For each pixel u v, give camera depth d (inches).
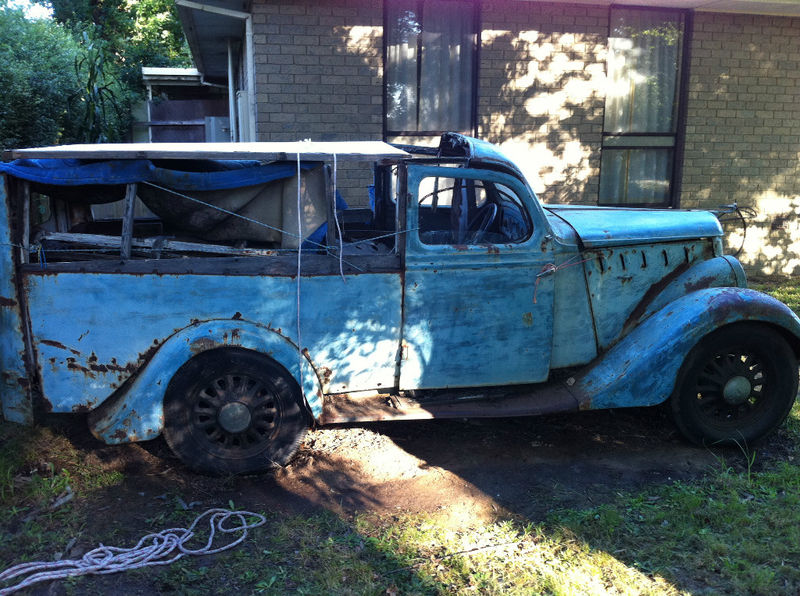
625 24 333.4
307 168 145.0
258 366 143.6
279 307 143.8
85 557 114.1
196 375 141.0
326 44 292.7
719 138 350.0
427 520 130.1
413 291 149.0
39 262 136.2
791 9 329.1
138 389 137.7
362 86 299.0
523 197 153.7
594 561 116.3
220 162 156.3
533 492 142.7
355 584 109.7
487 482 147.0
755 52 345.7
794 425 177.2
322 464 153.3
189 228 149.9
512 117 319.0
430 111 316.8
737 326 159.3
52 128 317.1
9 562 113.5
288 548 120.4
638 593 107.7
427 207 166.7
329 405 150.9
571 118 325.4
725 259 173.5
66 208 169.3
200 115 482.3
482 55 311.1
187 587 108.5
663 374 156.8
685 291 170.6
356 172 303.3
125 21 761.6
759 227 363.9
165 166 150.6
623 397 157.1
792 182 363.3
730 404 162.9
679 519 130.2
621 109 341.4
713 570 114.8
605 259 164.6
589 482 147.5
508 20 310.5
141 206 205.3
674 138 349.7
